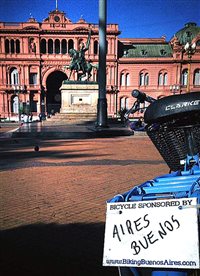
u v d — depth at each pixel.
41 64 76.56
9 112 76.06
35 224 5.02
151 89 80.12
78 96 38.78
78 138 21.34
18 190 7.14
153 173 8.98
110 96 78.75
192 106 2.19
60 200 6.33
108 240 1.92
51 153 13.57
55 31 75.50
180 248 1.75
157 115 2.35
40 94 76.62
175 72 79.38
